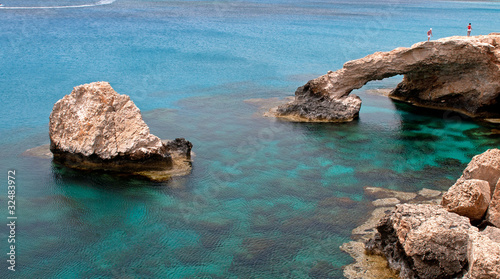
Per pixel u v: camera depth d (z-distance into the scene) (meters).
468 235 13.87
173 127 29.25
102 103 22.83
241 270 15.59
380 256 16.09
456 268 13.88
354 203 20.03
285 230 17.95
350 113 31.09
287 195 20.77
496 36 30.55
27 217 18.64
